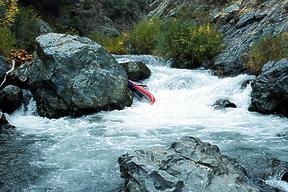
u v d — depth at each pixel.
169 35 14.11
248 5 14.83
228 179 4.81
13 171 6.12
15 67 11.05
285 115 8.93
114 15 29.00
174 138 7.46
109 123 8.49
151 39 16.73
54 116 9.06
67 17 23.20
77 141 7.40
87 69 9.41
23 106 9.48
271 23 12.95
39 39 9.98
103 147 7.03
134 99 10.21
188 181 4.73
